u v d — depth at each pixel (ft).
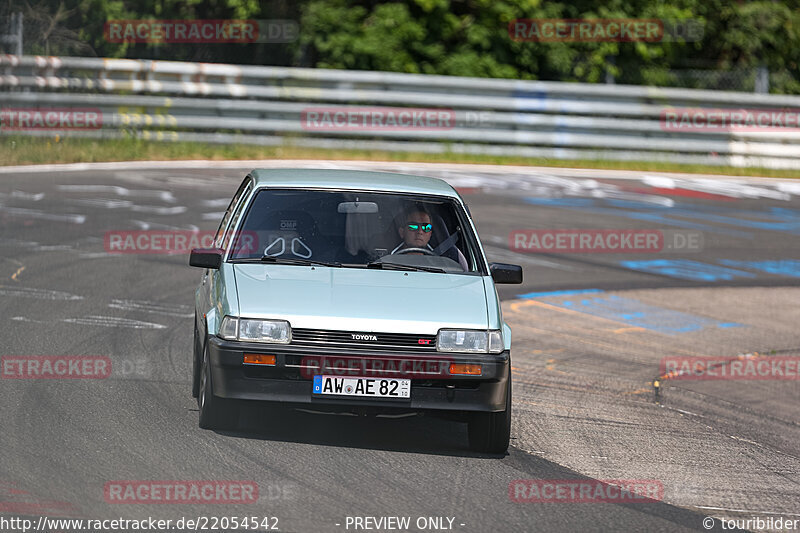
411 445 81.15
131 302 127.75
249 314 77.15
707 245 195.21
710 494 75.61
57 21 286.87
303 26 302.25
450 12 316.60
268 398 76.07
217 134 249.75
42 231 164.66
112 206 186.60
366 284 82.43
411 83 262.88
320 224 88.12
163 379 95.09
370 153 256.93
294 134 257.14
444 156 260.42
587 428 92.02
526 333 130.52
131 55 300.40
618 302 151.33
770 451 89.61
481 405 77.66
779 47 355.36
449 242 88.99
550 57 313.73
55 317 116.78
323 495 67.15
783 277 175.94
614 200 229.25
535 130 268.82
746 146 282.36
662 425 95.45
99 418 80.84
